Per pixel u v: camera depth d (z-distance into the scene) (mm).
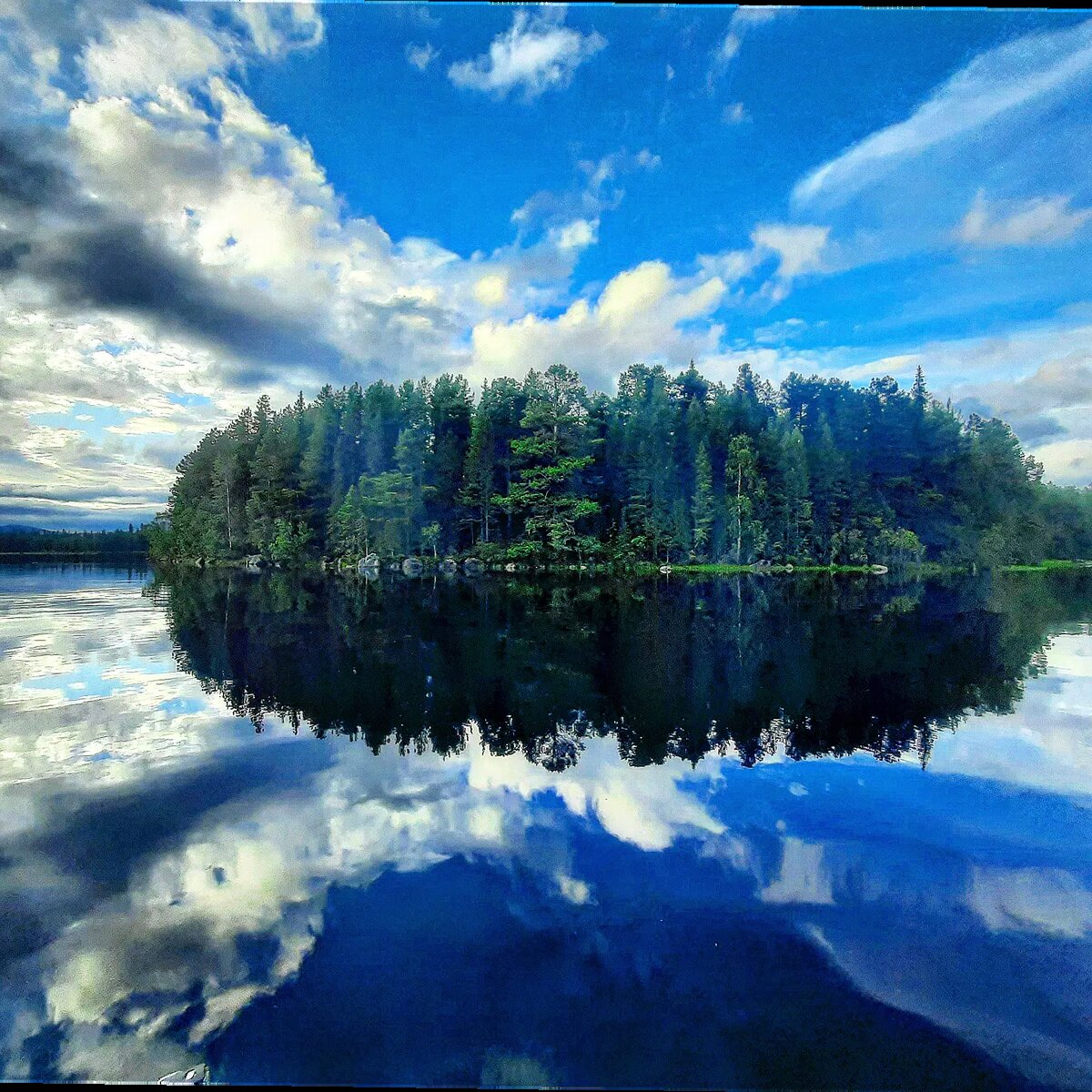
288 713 10586
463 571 63125
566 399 75000
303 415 78625
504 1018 3793
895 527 73250
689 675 13812
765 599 35250
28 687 12422
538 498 65062
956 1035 3680
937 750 8672
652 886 5180
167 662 14922
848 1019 3793
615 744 8992
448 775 7719
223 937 4512
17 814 6594
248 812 6652
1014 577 59656
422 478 67688
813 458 74500
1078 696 11891
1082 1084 3385
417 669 14375
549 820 6457
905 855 5695
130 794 7098
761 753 8609
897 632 21203
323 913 4820
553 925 4664
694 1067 3482
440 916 4746
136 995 3965
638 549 66375
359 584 45969
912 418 78375
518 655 16234
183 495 81000
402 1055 3545
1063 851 5770
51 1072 3486
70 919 4707
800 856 5680
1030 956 4340
